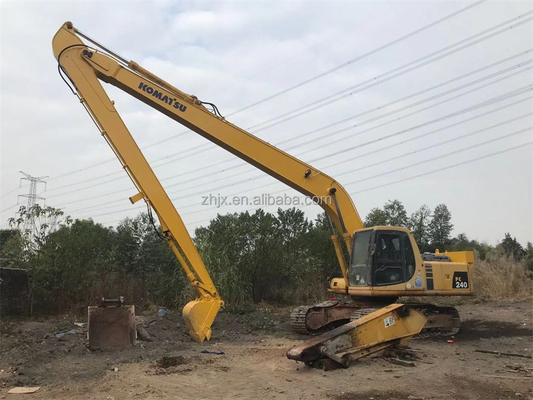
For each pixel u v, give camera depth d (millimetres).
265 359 9250
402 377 7777
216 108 12047
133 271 18609
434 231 33906
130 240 19078
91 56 11148
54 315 15023
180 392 7020
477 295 20000
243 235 19266
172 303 17094
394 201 29938
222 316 14703
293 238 21406
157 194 11156
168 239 11297
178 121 11844
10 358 8969
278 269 19516
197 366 8641
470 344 11234
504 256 23422
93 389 7207
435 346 10961
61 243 15547
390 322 9148
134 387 7270
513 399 6699
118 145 11031
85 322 13391
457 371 8234
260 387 7262
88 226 18016
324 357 8281
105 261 17719
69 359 9047
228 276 17266
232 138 11922
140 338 11070
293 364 8742
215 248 17797
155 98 11523
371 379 7641
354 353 8508
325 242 21094
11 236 17875
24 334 11352
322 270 21156
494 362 9055
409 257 12156
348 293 12398
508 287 20000
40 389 7238
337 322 13148
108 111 11078
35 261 15156
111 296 16734
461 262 13562
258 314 15617
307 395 6832
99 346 10055
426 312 12617
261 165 12094
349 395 6836
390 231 12023
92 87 11055
